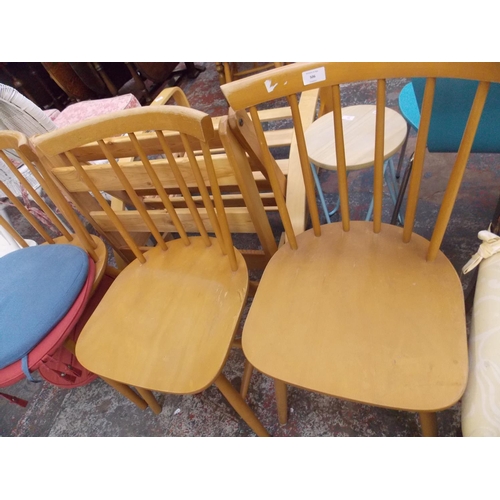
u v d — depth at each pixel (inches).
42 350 32.9
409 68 22.1
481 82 20.6
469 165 59.7
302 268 32.2
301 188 44.9
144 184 36.8
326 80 24.3
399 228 33.4
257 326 29.1
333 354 26.3
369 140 41.5
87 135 30.0
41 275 37.2
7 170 58.6
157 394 48.2
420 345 25.3
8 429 49.6
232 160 28.3
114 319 34.4
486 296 25.5
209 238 38.3
